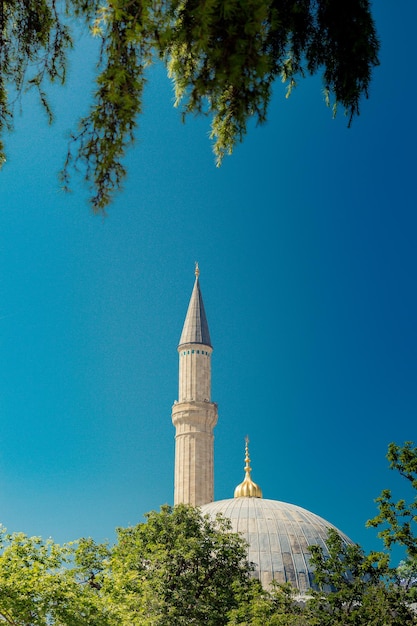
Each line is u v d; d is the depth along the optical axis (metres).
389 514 41.62
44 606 35.03
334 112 13.94
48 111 14.07
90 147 13.01
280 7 13.34
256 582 59.38
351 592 45.16
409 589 43.53
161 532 61.50
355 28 13.17
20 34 13.98
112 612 39.53
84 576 49.41
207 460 113.44
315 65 13.75
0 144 14.20
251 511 90.88
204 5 11.17
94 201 13.11
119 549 57.62
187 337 122.06
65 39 13.95
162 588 54.91
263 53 13.00
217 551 63.06
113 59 12.41
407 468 41.50
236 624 50.97
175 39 12.03
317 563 47.94
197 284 130.62
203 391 117.88
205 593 57.44
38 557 38.22
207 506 97.00
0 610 35.62
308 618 47.28
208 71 12.45
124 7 11.71
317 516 95.00
